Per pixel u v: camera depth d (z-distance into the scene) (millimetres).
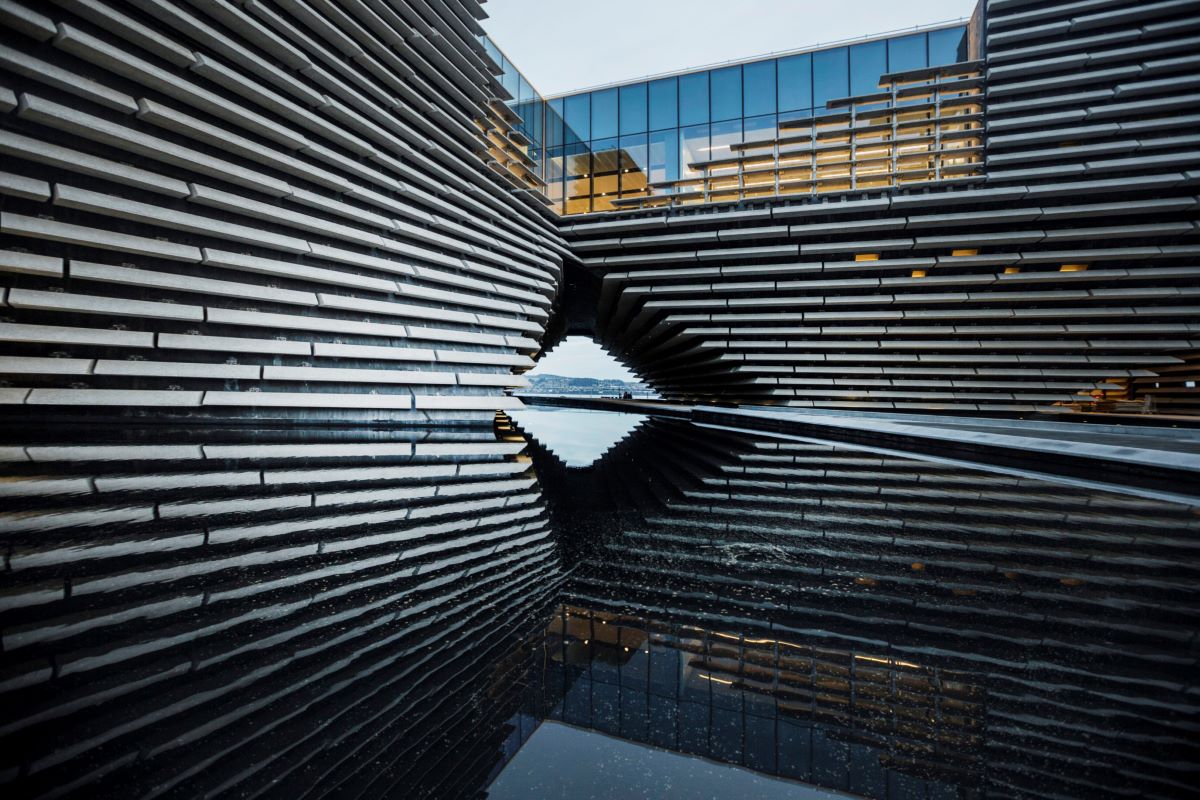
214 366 9148
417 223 12414
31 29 6625
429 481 6336
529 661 2322
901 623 2730
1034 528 4609
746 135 20734
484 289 13641
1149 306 16422
